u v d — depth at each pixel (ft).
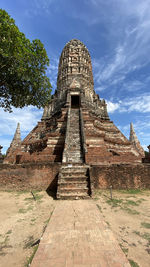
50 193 26.05
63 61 97.76
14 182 29.60
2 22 28.86
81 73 87.76
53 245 10.19
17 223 15.08
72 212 16.62
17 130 92.94
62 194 22.54
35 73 36.35
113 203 20.40
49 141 46.83
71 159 34.73
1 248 10.98
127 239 11.59
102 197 23.06
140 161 38.96
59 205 19.21
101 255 9.10
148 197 23.27
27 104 42.09
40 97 42.50
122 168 28.63
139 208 18.51
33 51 35.47
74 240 10.78
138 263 8.95
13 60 29.91
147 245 10.79
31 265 8.31
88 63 98.73
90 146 44.29
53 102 88.17
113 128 68.95
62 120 54.85
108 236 11.37
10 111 40.78
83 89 81.05
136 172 28.68
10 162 55.77
